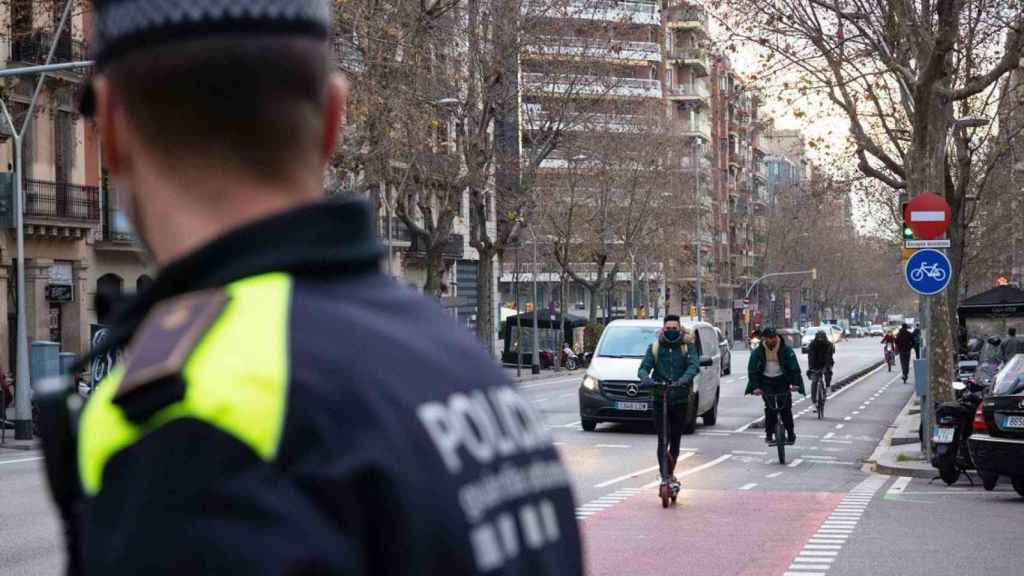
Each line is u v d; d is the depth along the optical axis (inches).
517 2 2022.6
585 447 1138.7
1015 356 790.5
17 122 1809.8
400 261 2854.3
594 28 2188.7
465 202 3368.6
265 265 75.6
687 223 3868.1
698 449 1144.2
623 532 614.5
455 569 71.3
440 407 74.5
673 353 725.9
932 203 966.4
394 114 1582.2
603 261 3393.2
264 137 78.3
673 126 3479.3
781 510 704.4
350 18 1503.4
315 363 71.2
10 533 617.0
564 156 3144.7
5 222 1360.7
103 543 68.1
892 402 1937.7
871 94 1473.9
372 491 69.0
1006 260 2945.4
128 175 81.4
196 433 67.9
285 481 67.7
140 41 76.9
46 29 1796.3
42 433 74.2
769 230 5930.1
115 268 2073.1
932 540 584.4
